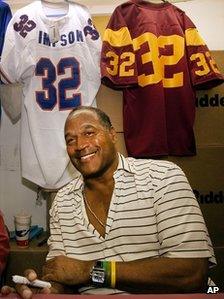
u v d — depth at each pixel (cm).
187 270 88
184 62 158
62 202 110
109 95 167
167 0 182
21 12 162
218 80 156
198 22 187
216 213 166
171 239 92
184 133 159
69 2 167
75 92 163
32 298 60
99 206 104
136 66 157
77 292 100
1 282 147
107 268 89
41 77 163
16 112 175
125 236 97
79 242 102
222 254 160
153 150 156
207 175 165
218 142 167
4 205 197
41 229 190
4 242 133
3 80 158
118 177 102
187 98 158
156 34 160
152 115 156
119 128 166
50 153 161
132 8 162
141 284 89
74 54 164
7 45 156
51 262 97
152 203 98
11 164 196
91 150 100
